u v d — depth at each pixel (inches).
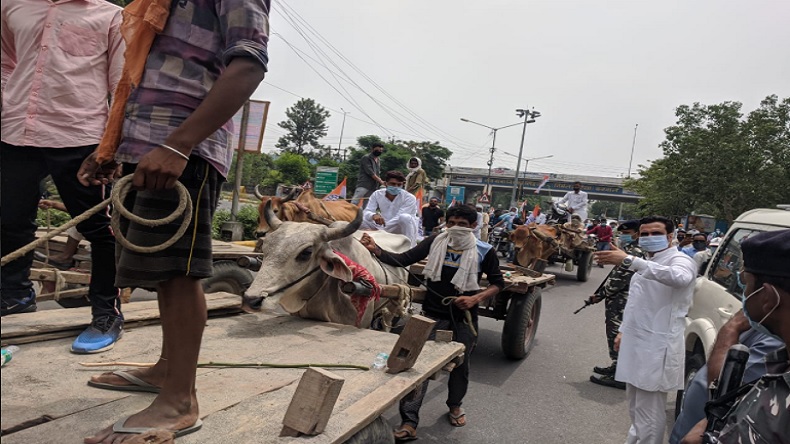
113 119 76.5
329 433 74.0
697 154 1192.8
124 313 121.5
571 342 313.0
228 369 100.6
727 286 184.1
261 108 438.9
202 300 75.8
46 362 93.7
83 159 111.8
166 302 73.3
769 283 68.1
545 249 488.7
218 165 76.4
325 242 138.9
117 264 75.7
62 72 111.0
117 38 118.3
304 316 151.8
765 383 62.7
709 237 714.2
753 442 60.2
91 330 103.7
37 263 174.6
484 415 193.2
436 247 177.8
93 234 106.8
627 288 238.5
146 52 72.5
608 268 795.4
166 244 67.1
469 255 173.9
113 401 79.8
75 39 113.2
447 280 176.7
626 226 273.6
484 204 1029.8
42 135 109.8
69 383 85.2
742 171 1149.1
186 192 67.8
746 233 185.3
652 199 1317.7
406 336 104.3
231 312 148.6
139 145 69.7
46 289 156.5
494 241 738.8
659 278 147.1
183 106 71.2
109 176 101.5
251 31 69.5
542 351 287.3
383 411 87.5
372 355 116.9
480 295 173.3
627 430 192.7
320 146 3161.9
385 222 279.9
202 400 83.7
